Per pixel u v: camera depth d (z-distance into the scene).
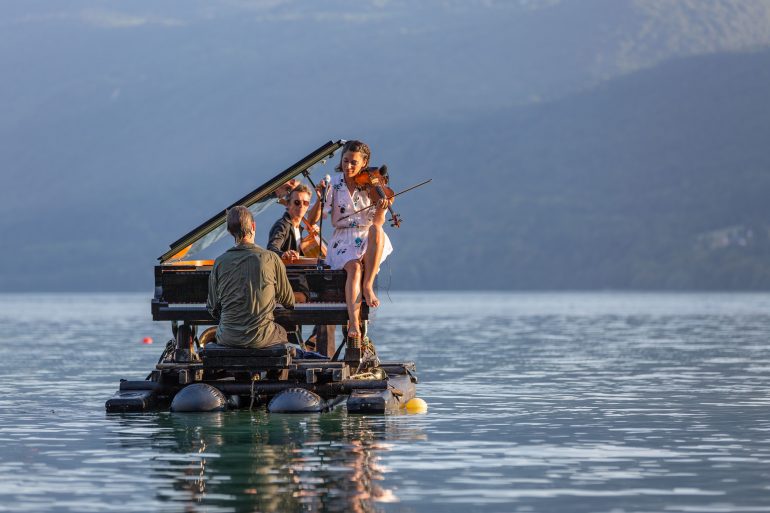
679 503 10.59
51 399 20.67
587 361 31.05
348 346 18.72
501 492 11.05
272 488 11.23
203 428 15.75
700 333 50.00
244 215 18.30
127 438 14.76
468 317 79.88
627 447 13.91
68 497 10.85
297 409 17.50
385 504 10.53
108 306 134.88
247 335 17.86
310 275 18.73
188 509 10.33
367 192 18.80
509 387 22.70
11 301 180.75
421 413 17.70
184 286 18.72
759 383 23.38
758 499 10.75
